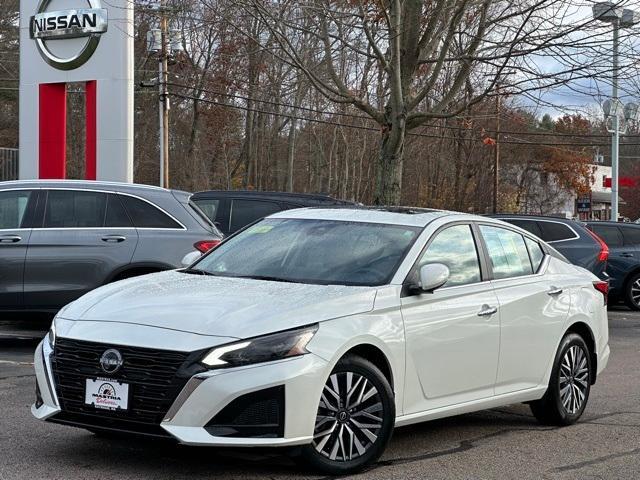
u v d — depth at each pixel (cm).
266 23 1698
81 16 2280
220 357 530
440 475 614
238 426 531
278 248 690
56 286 1073
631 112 3216
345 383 579
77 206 1097
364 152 5959
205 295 592
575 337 798
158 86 3825
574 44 1573
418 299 640
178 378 528
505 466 648
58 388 569
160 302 582
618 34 1570
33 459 611
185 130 5694
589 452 701
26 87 2388
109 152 2289
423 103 2473
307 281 638
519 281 748
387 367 610
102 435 625
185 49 3544
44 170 2380
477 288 699
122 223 1100
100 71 2292
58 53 2336
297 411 543
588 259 1683
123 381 542
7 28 4984
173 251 1102
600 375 1090
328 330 568
